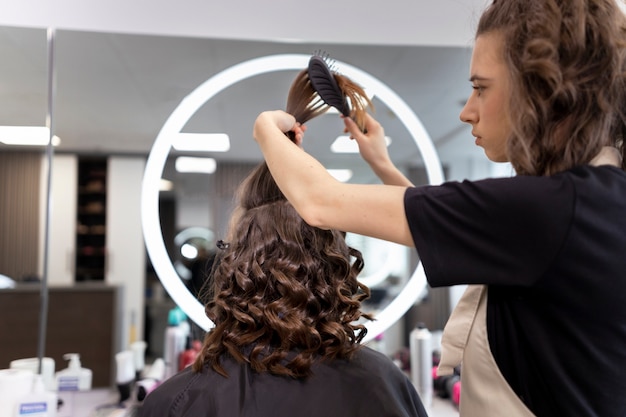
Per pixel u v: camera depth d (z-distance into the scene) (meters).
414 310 1.27
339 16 1.21
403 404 0.60
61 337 1.27
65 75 1.23
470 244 0.43
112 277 1.33
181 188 1.29
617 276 0.41
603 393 0.43
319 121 1.26
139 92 1.27
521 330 0.46
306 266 0.60
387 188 0.46
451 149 1.30
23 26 1.16
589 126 0.43
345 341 0.60
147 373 1.31
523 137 0.44
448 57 1.26
